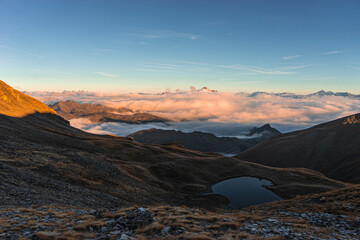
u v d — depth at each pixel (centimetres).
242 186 9956
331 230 1734
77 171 4762
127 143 12288
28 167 3959
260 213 2547
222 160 12812
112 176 5547
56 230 1430
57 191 3219
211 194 8650
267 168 12744
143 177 8231
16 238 1255
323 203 2669
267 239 1387
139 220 1642
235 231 1552
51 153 5347
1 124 7975
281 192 9400
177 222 1623
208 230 1552
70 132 13662
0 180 2800
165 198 6369
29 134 8244
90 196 3566
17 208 1995
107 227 1548
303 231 1648
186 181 9550
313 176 11725
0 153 4309
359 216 2038
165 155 11819
